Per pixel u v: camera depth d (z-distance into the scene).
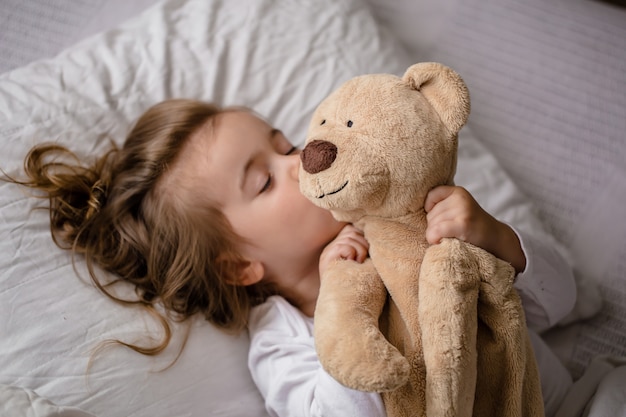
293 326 0.90
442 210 0.67
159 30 1.19
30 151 0.97
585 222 1.17
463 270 0.63
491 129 1.28
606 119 1.25
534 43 1.35
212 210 0.89
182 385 0.87
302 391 0.82
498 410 0.69
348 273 0.69
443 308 0.61
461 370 0.61
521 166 1.24
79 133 1.04
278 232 0.87
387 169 0.61
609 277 1.12
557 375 0.97
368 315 0.65
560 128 1.26
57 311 0.86
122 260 0.94
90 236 0.94
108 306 0.88
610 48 1.32
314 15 1.23
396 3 1.44
